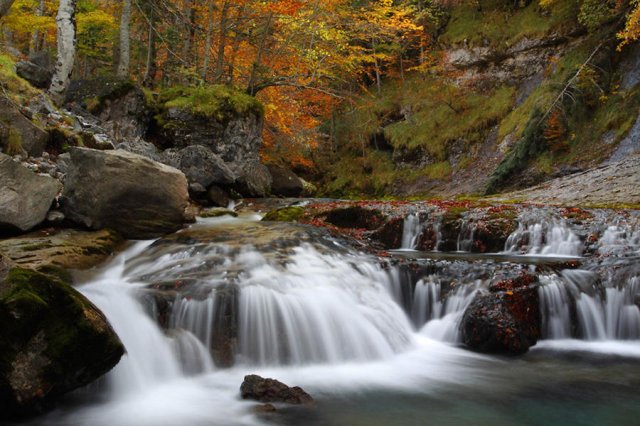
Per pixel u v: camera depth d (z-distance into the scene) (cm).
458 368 648
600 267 821
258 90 1906
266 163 2197
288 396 528
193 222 1127
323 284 769
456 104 2638
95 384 513
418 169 2616
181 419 480
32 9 2106
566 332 768
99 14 1919
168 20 2073
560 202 1348
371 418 495
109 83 1450
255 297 677
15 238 781
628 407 529
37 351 439
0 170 781
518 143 2048
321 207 1273
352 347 684
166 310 625
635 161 1543
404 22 2014
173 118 1580
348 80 2998
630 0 1922
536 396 558
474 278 802
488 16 2750
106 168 885
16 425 453
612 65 2020
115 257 831
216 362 620
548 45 2433
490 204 1248
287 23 1766
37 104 1181
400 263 866
